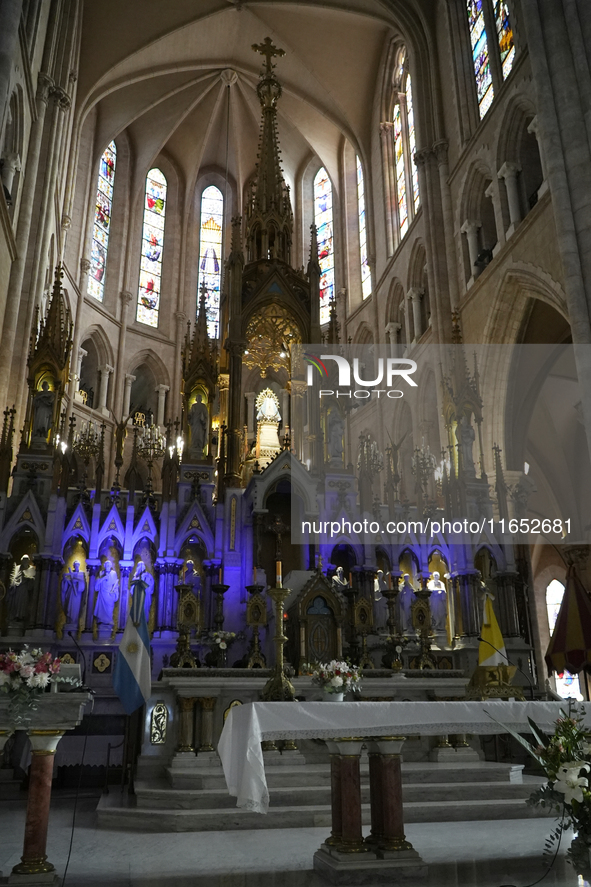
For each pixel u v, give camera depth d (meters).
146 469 34.53
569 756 6.73
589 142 18.88
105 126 37.75
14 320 22.80
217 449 22.61
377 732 7.93
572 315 17.86
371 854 7.70
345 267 38.97
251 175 42.38
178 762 12.40
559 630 13.62
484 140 26.61
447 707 8.20
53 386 19.17
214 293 40.91
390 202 35.78
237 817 10.55
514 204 24.50
